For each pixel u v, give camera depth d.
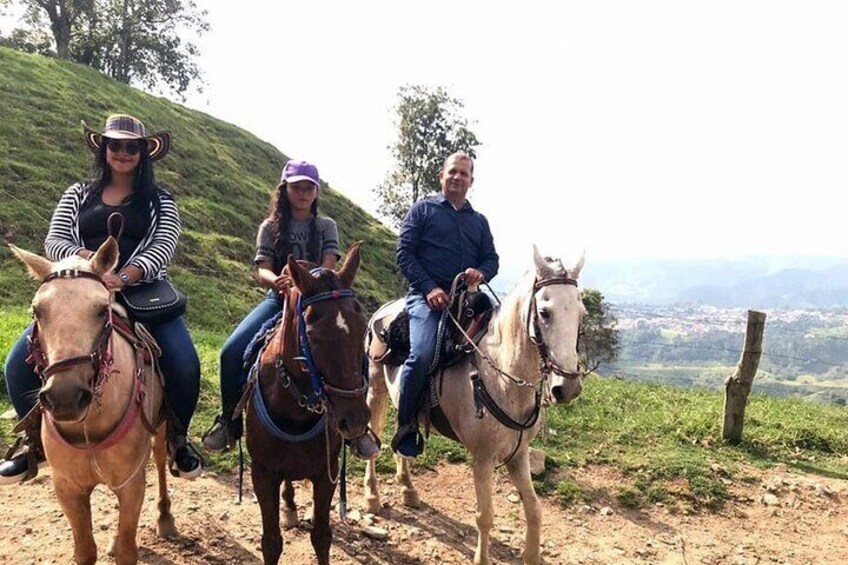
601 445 7.48
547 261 4.25
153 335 4.25
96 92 28.31
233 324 15.85
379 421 5.86
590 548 5.45
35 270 3.24
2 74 25.02
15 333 8.97
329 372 3.50
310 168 4.75
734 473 6.93
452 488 6.32
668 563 5.29
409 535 5.30
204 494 5.62
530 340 4.23
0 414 6.59
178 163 25.30
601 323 25.75
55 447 3.47
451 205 5.36
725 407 7.78
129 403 3.61
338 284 3.70
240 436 4.68
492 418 4.50
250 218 24.19
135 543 3.80
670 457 7.10
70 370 2.88
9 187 17.11
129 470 3.67
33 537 4.68
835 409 10.28
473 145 32.19
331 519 5.37
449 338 4.91
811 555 5.57
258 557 4.70
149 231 4.21
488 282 5.28
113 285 3.58
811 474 7.16
